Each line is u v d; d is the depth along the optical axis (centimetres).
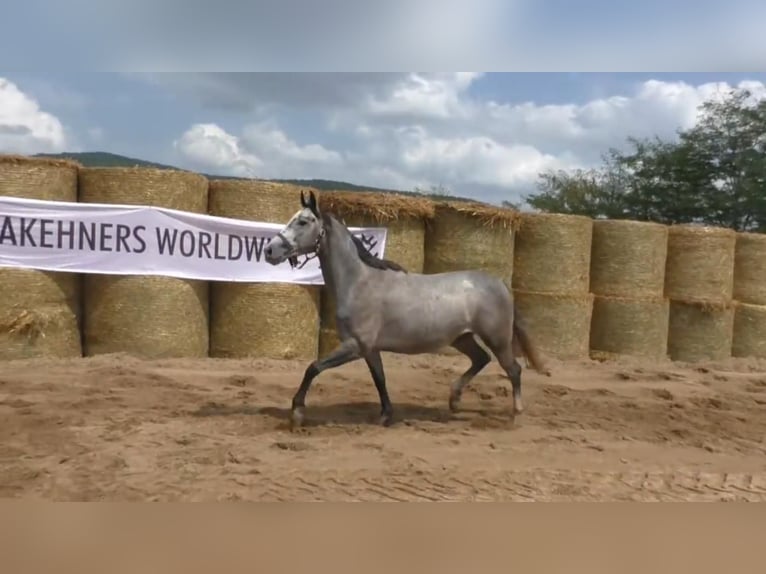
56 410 693
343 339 660
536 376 974
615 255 1141
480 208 1064
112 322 946
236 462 559
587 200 2302
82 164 985
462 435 670
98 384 804
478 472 554
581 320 1107
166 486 498
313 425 682
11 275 885
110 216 937
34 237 905
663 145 2209
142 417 683
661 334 1161
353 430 668
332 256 656
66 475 516
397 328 664
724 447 674
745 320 1221
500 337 699
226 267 992
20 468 525
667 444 676
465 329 687
